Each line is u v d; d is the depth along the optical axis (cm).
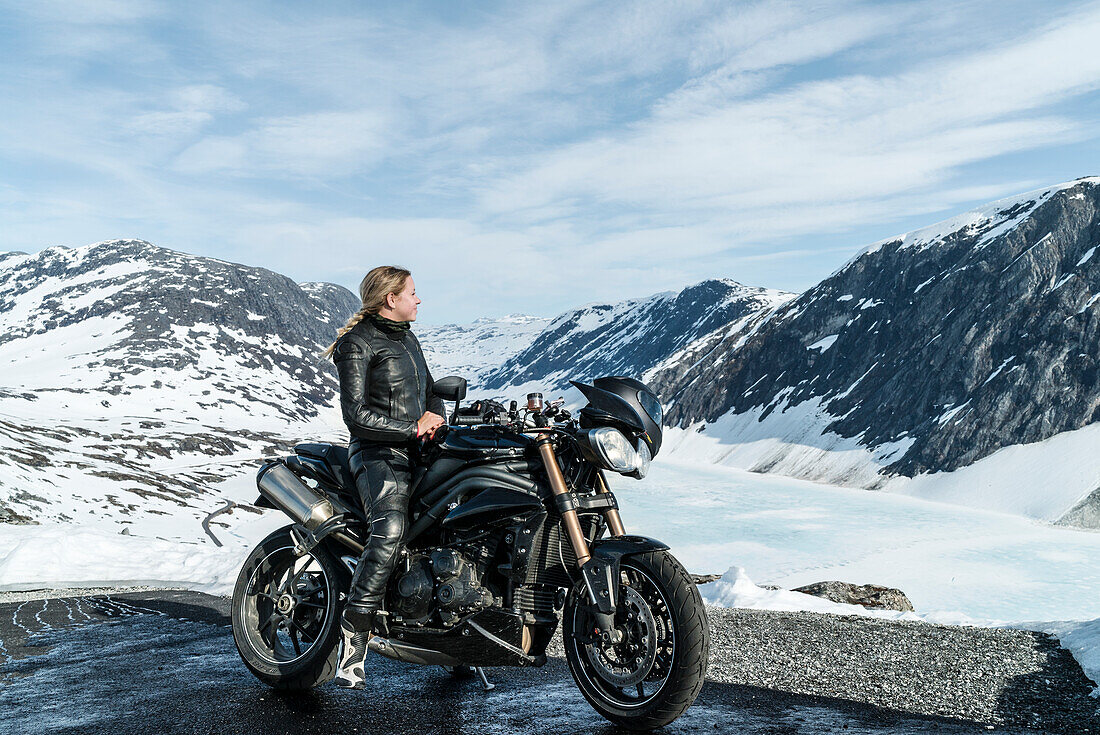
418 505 399
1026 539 8038
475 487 380
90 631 580
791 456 14050
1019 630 588
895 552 7531
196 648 525
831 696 411
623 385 370
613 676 362
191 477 8669
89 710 386
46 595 761
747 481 12838
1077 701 398
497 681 438
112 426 11869
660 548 356
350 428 399
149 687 427
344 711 382
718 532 8656
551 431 368
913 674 455
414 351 428
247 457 11050
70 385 16575
